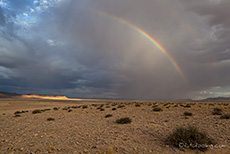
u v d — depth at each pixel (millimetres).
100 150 7590
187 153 7020
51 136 10570
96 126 13828
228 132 9984
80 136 10469
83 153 7270
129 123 14688
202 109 26125
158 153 7082
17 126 14867
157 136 9773
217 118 15539
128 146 8094
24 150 7789
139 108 31156
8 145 8672
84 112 26906
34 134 11234
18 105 66250
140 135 10195
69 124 15266
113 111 26688
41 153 7367
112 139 9453
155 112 23000
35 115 24875
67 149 7871
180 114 19969
